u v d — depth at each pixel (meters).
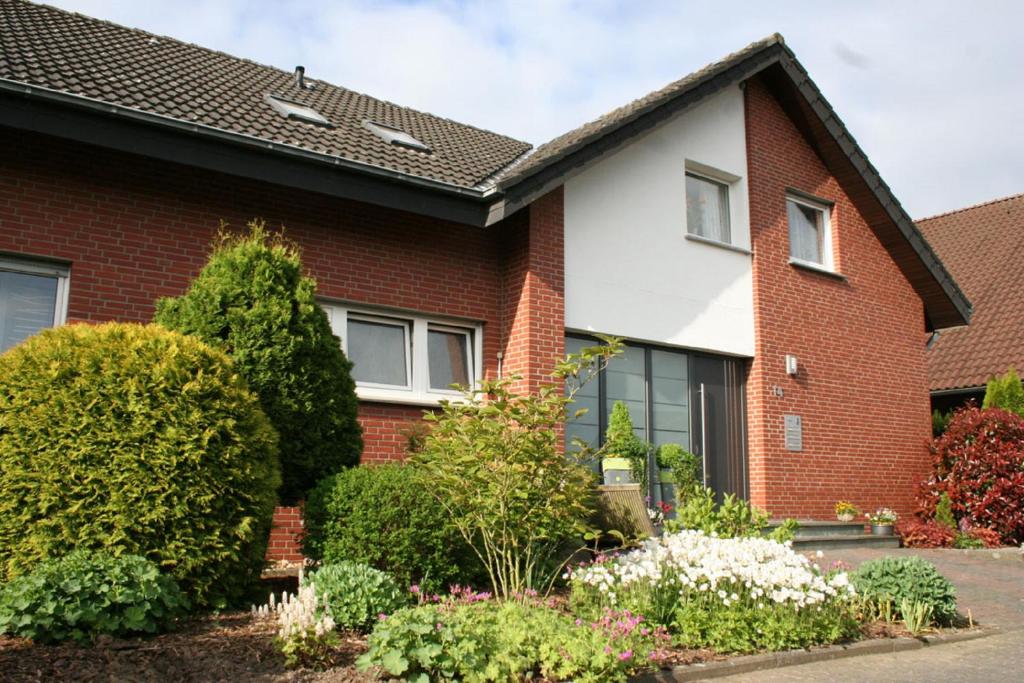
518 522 7.13
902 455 15.34
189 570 5.79
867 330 15.17
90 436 5.68
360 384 9.95
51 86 8.07
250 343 7.15
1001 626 8.17
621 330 11.64
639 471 11.51
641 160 12.28
